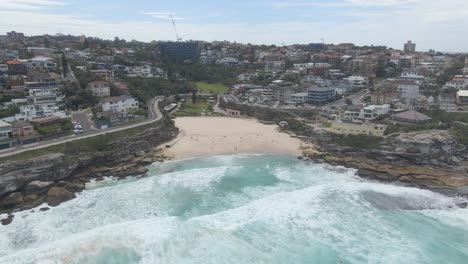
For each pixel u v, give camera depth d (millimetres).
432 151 70062
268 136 91500
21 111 76062
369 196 52812
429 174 64438
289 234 41531
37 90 89500
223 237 40094
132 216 47188
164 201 51875
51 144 64250
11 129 65125
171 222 42594
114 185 58562
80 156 63906
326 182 61469
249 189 56938
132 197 53250
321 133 85750
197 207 50031
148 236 39219
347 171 67875
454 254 39312
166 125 92125
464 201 52938
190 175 62969
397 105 99062
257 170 66688
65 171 59625
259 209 47281
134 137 76375
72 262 34688
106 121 81250
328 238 41188
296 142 86562
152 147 79875
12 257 34938
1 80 93938
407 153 70188
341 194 53156
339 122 85812
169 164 70000
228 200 52531
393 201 51688
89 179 61375
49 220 46062
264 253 37750
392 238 42000
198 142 85188
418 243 41219
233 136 91062
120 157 70688
